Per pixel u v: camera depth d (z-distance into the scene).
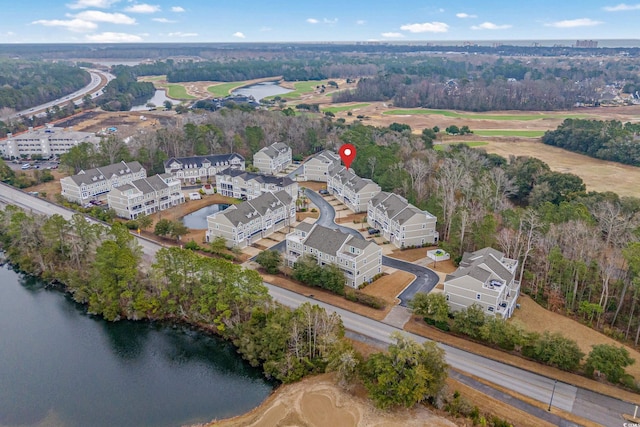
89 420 73.44
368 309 97.75
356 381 77.69
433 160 173.25
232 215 126.56
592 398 73.44
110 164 178.88
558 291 101.12
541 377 78.06
